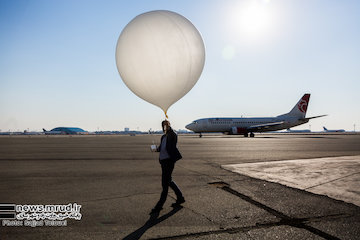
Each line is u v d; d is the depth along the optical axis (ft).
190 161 30.58
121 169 25.16
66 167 26.63
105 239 8.94
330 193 14.97
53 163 29.86
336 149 47.88
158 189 16.63
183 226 10.10
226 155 37.52
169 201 13.83
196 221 10.65
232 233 9.35
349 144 64.54
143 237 9.05
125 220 10.85
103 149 52.75
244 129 129.49
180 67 15.08
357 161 28.19
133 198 14.44
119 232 9.55
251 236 9.06
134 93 17.02
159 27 14.82
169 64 14.79
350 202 13.23
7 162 30.99
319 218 10.91
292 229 9.69
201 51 16.19
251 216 11.22
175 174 21.74
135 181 19.25
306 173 21.16
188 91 17.10
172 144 12.48
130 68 15.31
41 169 25.31
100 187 17.21
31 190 16.38
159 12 15.70
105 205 13.09
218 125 132.26
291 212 11.72
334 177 19.27
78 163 29.84
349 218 10.89
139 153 42.88
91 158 35.12
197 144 67.26
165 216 11.32
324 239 8.79
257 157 34.42
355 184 17.03
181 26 15.37
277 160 30.63
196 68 16.06
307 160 29.63
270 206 12.67
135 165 28.04
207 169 24.43
